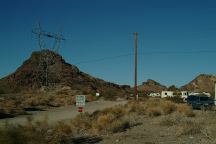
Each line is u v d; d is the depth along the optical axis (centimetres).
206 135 1705
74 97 7200
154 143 1623
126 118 2645
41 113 4184
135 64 5638
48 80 10500
